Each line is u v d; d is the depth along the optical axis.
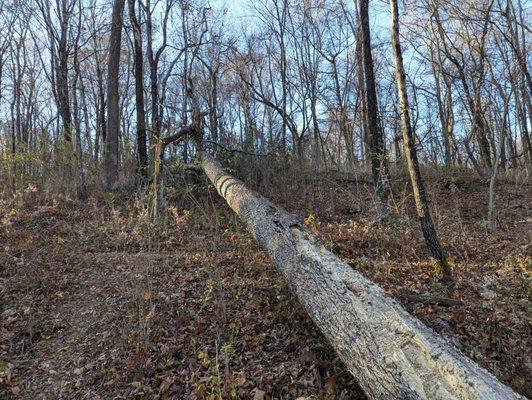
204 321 4.88
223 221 9.02
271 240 5.12
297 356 4.24
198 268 6.49
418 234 8.21
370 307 3.39
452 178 14.38
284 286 5.55
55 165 11.70
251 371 4.05
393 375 2.76
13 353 4.61
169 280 6.04
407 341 2.92
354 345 3.21
